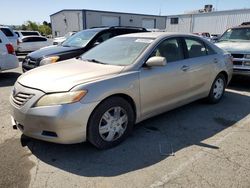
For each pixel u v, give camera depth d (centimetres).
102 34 769
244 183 283
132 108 381
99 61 420
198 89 496
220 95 569
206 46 523
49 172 303
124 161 327
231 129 427
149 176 296
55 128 309
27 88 332
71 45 748
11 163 320
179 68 438
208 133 411
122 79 355
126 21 4091
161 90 411
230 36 841
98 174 300
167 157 336
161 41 427
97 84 330
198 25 3350
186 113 499
